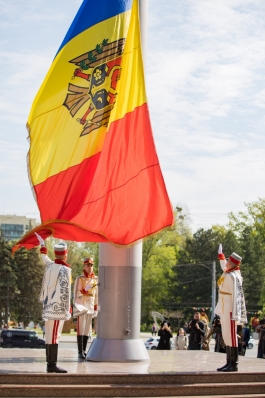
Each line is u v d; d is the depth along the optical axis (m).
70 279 12.12
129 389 11.06
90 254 69.94
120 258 14.56
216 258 75.69
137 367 12.87
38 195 14.05
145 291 72.44
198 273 75.38
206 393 11.38
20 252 64.31
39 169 14.14
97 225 13.58
